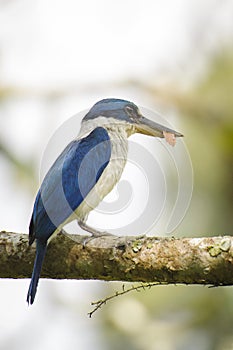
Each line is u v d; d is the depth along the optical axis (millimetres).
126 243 9320
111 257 9344
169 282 9266
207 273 9047
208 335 12945
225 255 8953
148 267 9211
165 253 9148
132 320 13016
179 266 9102
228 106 14875
